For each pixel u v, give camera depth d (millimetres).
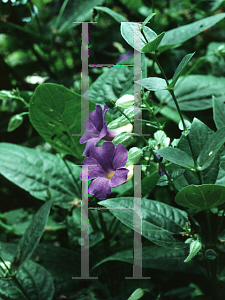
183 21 1138
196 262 759
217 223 757
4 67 1067
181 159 689
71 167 913
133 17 1167
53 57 1258
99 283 856
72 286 839
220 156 746
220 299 750
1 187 1042
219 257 771
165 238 728
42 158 902
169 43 907
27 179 870
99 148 689
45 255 878
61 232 1021
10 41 1211
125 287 846
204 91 952
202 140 746
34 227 776
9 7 1110
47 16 1263
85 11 1102
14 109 1025
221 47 943
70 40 1265
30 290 782
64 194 875
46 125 830
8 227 982
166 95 970
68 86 1068
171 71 1054
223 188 676
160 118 960
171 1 1225
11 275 755
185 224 732
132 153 686
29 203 1062
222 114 784
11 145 904
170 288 842
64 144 859
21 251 769
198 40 1168
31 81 1223
